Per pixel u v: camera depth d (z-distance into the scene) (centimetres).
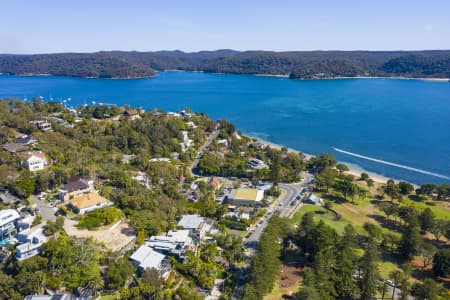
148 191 15238
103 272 9831
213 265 10881
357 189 17038
